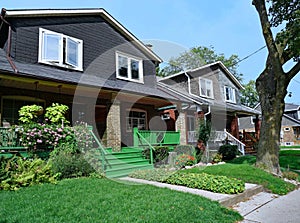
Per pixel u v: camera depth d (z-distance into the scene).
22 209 3.80
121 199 4.47
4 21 8.36
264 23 8.21
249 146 17.52
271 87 8.48
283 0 8.39
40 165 5.80
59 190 4.89
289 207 4.95
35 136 6.66
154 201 4.43
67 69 9.64
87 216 3.61
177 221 3.59
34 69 7.95
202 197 4.94
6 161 5.48
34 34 9.03
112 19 11.71
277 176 7.82
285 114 34.31
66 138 7.12
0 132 6.44
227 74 20.02
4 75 6.75
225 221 3.88
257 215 4.44
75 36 10.31
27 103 8.74
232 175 7.34
